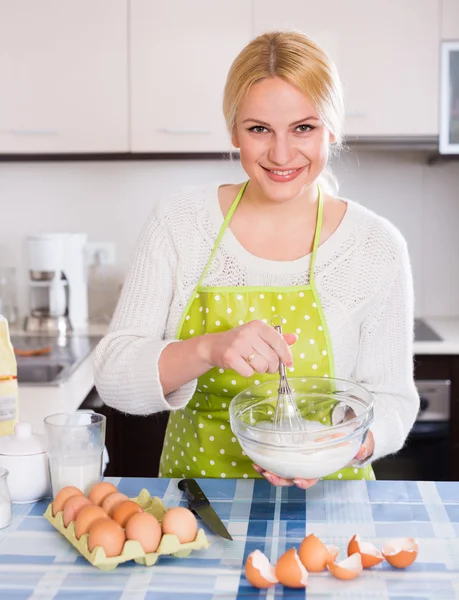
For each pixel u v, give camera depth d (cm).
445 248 296
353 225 142
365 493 121
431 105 259
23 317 300
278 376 137
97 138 263
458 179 293
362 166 293
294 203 141
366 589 93
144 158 264
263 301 139
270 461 109
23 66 261
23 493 118
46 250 274
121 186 295
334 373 139
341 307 139
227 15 258
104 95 262
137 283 143
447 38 256
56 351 244
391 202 294
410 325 143
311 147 123
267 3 257
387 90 258
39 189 296
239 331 117
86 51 260
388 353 142
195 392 140
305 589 93
